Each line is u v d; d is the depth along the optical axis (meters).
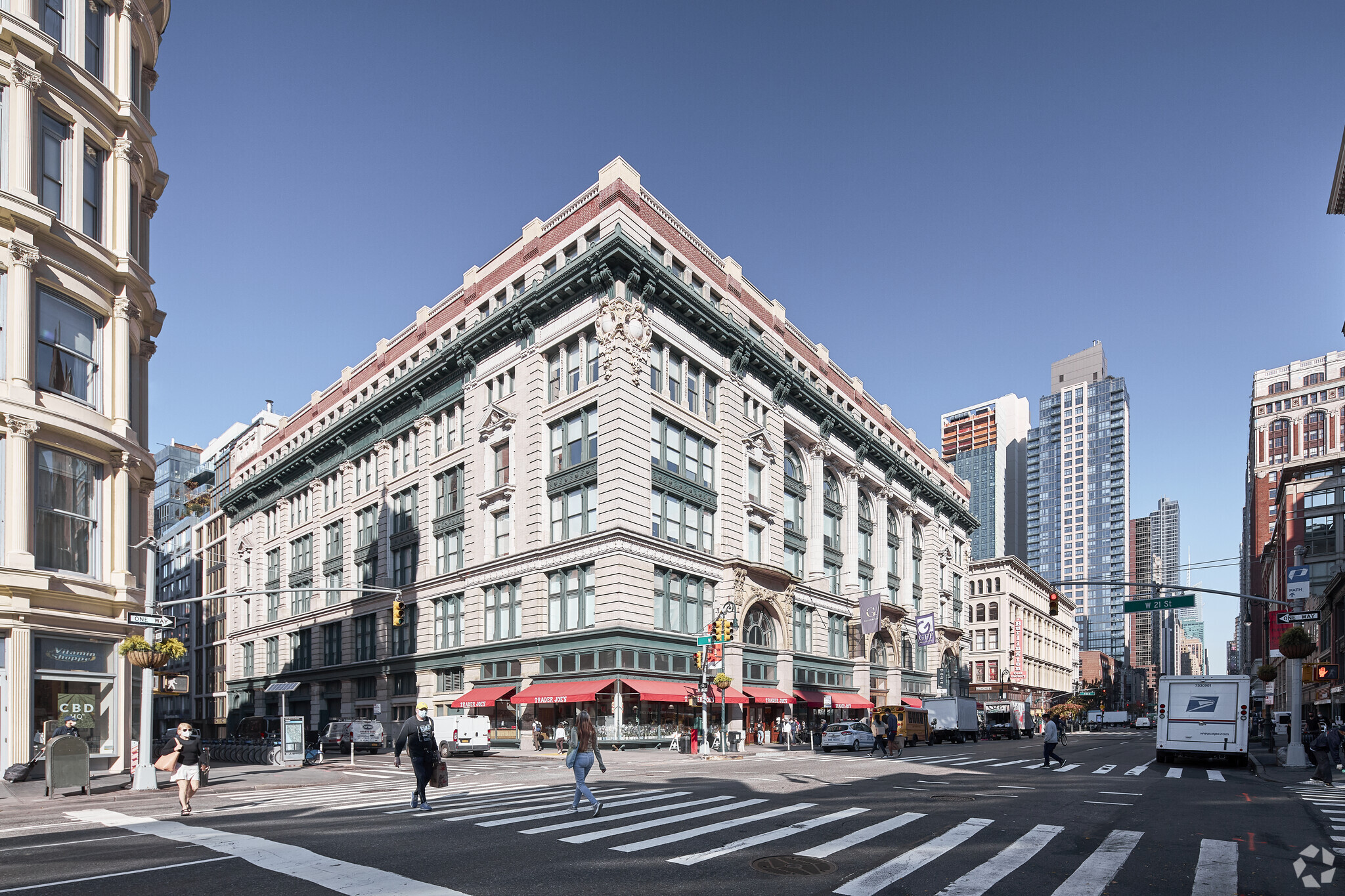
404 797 17.95
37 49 23.09
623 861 10.24
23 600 21.77
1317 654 64.06
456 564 49.62
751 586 47.62
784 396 53.28
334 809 15.70
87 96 25.11
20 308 22.22
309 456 65.25
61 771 18.92
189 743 15.52
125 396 25.55
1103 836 12.61
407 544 53.81
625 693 39.12
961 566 85.81
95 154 25.84
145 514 27.78
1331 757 25.36
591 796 14.48
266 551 72.25
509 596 45.34
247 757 33.28
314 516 65.19
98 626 24.12
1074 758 32.88
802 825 13.30
